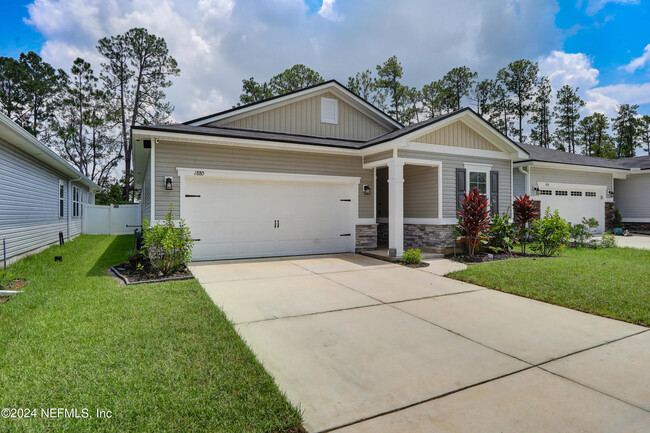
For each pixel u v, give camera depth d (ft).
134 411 8.40
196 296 18.45
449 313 16.78
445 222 35.04
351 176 36.27
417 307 17.71
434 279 24.00
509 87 116.47
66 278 23.04
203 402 8.84
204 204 30.22
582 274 23.20
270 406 8.77
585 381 10.33
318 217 35.09
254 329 14.40
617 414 8.67
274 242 33.12
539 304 18.25
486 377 10.59
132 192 110.93
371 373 10.82
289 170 33.14
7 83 91.76
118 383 9.64
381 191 44.78
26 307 16.42
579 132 125.49
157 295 18.51
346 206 36.47
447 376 10.65
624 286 20.11
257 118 36.65
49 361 10.88
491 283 21.94
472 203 32.42
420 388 9.95
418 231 37.40
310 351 12.38
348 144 35.63
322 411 8.80
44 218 39.09
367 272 26.20
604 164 59.16
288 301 18.49
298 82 94.68
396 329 14.62
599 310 16.74
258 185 32.40
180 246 24.70
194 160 29.40
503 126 117.60
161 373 10.22
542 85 117.50
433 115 110.01
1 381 9.70
